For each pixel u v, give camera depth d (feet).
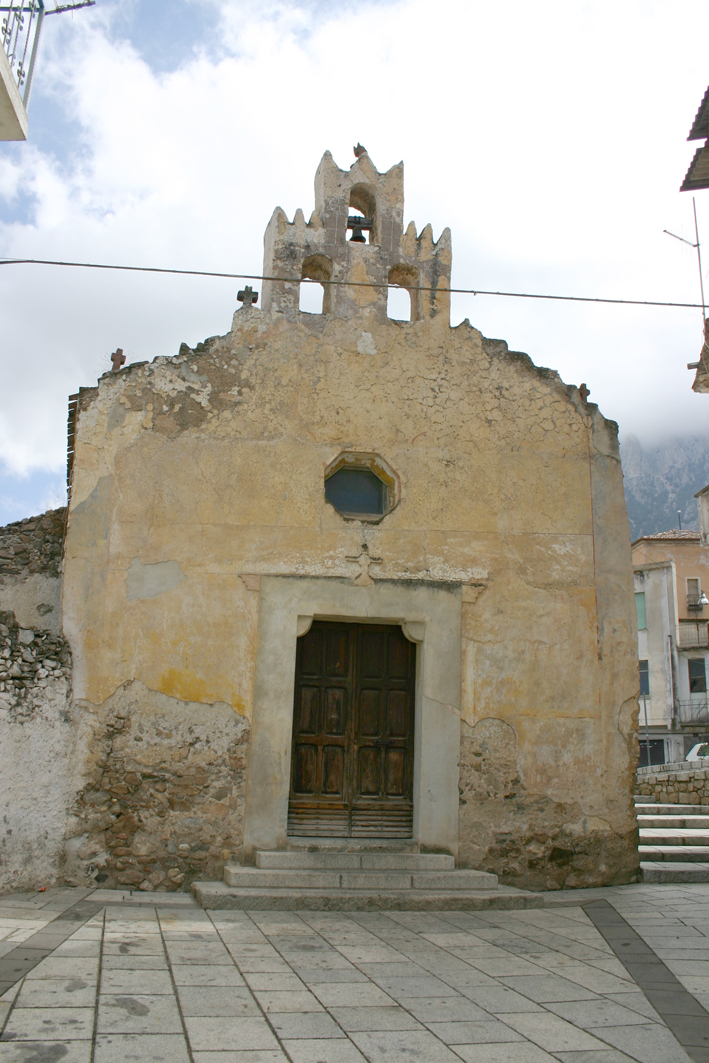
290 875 26.71
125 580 29.22
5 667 26.50
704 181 32.68
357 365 32.65
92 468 29.86
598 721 31.60
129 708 28.40
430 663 30.78
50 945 19.36
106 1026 14.39
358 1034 14.79
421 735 30.35
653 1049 14.55
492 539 32.17
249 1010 15.72
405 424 32.50
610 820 31.04
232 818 28.32
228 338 31.83
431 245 34.50
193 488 30.37
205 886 26.27
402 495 31.86
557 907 27.14
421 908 26.12
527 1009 16.57
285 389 31.81
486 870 29.66
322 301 34.35
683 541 129.80
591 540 32.99
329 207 33.99
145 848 27.63
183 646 29.17
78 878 26.96
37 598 32.04
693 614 125.90
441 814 29.76
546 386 33.99
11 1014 14.64
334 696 31.27
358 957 19.99
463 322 33.96
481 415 33.14
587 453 33.73
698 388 35.40
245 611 29.84
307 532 30.86
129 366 30.91
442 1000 16.96
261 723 29.14
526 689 31.27
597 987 18.15
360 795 30.66
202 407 31.07
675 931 23.61
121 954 18.93
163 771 28.22
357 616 30.58
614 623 32.53
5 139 21.38
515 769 30.60
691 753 69.51
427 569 31.45
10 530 32.60
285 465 31.19
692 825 40.32
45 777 26.91
